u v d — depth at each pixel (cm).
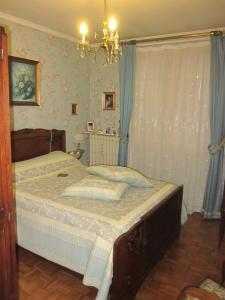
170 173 394
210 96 342
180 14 288
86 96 454
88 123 458
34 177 303
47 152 375
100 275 186
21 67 329
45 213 227
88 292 212
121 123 414
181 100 371
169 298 208
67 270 233
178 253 273
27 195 249
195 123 366
